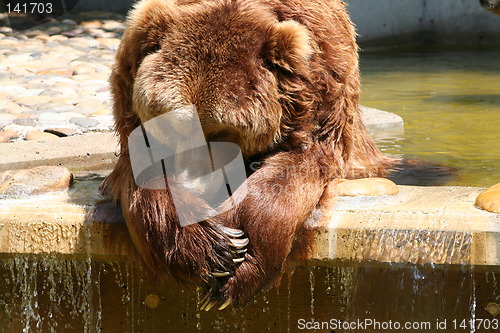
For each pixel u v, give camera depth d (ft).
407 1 65.31
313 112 15.47
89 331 16.24
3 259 16.01
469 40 65.51
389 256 14.24
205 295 14.05
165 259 13.73
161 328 16.06
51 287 16.16
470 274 14.17
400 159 21.88
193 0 14.75
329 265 14.74
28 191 16.74
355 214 14.56
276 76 14.48
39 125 27.86
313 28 15.43
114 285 15.97
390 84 40.29
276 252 13.84
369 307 15.06
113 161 23.39
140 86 13.61
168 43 13.88
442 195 15.79
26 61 41.96
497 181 19.25
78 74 38.52
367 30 64.23
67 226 15.38
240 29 13.99
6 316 16.53
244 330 15.81
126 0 66.49
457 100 33.76
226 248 13.51
